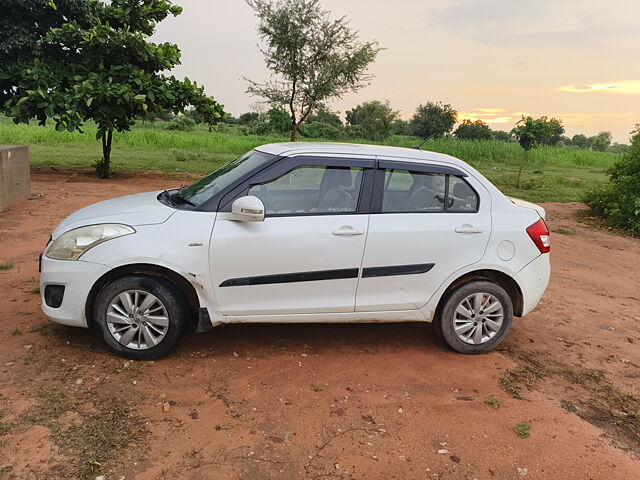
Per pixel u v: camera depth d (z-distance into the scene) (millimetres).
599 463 3266
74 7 13836
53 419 3248
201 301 4051
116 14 14680
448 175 4531
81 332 4445
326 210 4246
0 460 2842
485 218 4520
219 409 3520
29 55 13789
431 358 4559
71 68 13891
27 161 10344
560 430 3600
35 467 2814
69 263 3916
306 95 20891
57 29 13078
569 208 15297
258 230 4062
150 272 4016
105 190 12383
